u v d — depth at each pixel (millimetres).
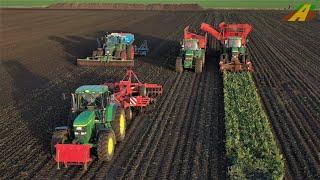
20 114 18047
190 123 16375
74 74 24938
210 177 12195
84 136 12773
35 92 21438
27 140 15164
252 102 18328
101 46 31250
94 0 93562
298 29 44156
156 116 17281
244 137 14523
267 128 15297
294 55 29719
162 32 41844
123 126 14758
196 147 14172
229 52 25188
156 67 26250
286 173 12477
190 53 24500
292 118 17062
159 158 13445
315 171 12609
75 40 37688
